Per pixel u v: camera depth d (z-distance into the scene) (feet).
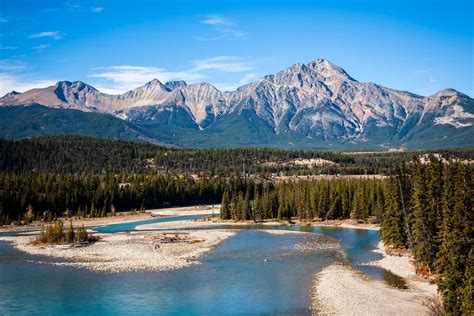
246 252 344.49
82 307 206.59
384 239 356.38
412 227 309.01
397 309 200.95
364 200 559.79
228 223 570.87
